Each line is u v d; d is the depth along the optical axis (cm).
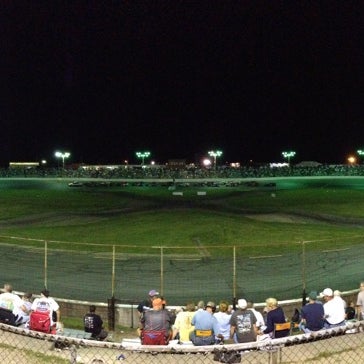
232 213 4625
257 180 8744
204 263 2477
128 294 1991
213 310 1139
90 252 2733
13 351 831
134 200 5844
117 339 1423
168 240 3262
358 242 2992
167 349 604
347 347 839
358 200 5600
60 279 2200
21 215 4566
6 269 2361
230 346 614
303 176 9200
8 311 1120
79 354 822
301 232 3550
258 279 2194
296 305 1691
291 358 796
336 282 2133
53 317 1209
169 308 1509
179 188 7462
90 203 5528
